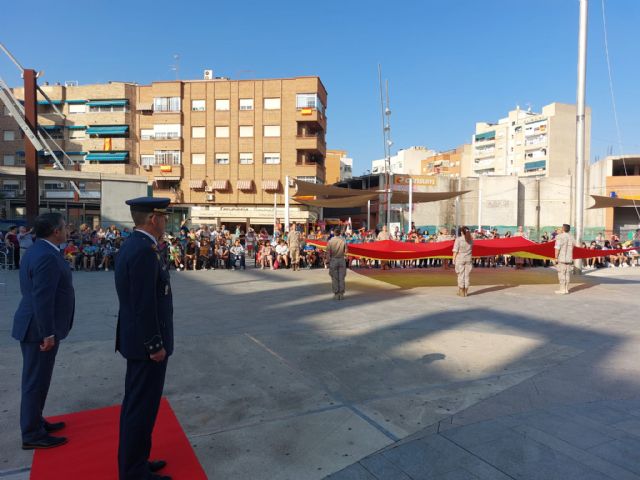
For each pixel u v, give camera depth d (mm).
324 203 25406
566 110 82312
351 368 5578
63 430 3934
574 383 5047
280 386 4977
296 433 3895
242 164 48438
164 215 3289
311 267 18688
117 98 51000
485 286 13109
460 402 4531
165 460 3451
